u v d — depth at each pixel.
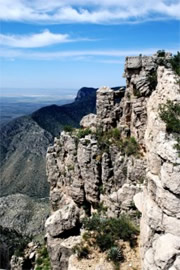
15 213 148.25
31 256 53.03
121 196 40.44
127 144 47.59
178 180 20.20
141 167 43.84
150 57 47.50
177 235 20.38
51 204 56.88
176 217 20.45
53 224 39.47
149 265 21.50
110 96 51.84
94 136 50.31
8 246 71.94
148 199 23.09
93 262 29.78
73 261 30.33
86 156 48.78
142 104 46.94
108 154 47.72
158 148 21.84
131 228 32.25
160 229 21.56
